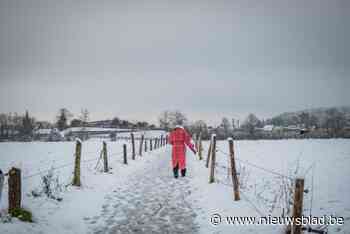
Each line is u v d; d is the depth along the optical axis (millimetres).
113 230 6039
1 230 5230
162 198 8391
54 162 14289
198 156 19250
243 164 15719
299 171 13062
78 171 9141
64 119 72438
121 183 10359
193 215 6945
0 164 13789
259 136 49375
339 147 24188
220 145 29344
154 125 89562
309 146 25750
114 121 86812
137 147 27516
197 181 10594
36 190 7922
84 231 5988
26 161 14820
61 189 8492
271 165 15172
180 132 11688
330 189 9516
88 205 7574
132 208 7453
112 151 20609
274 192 9352
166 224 6375
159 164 15719
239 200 7855
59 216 6629
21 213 5961
